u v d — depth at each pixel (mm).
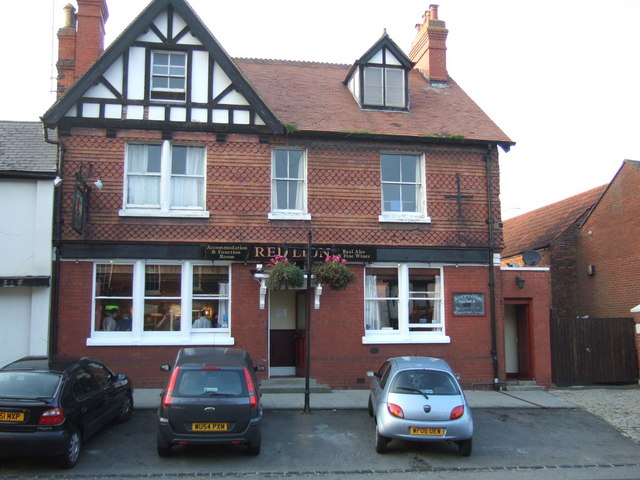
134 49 14250
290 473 8508
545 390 15219
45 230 13375
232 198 14359
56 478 8023
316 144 14930
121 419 10719
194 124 14250
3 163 13586
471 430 9258
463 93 18438
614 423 11852
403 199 15461
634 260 18406
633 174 18594
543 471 8867
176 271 14164
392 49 16734
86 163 13828
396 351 14727
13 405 7855
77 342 13430
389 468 8820
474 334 15133
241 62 18594
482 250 15422
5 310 13242
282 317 15469
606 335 16422
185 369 8867
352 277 13914
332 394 13719
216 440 8531
